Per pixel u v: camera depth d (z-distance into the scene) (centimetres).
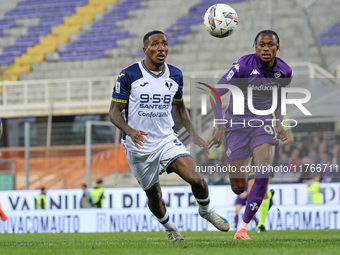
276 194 3666
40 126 6203
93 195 4012
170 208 3778
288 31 8175
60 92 7719
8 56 8719
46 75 8300
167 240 2127
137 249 1465
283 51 7825
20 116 6681
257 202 1920
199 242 1789
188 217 3750
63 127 5634
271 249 1415
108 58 8406
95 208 3950
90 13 9450
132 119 1739
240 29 8350
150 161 1733
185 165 1669
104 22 9194
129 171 5019
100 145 5097
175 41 8388
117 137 5138
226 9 2031
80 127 5638
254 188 1925
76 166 5156
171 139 1731
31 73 8369
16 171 5147
